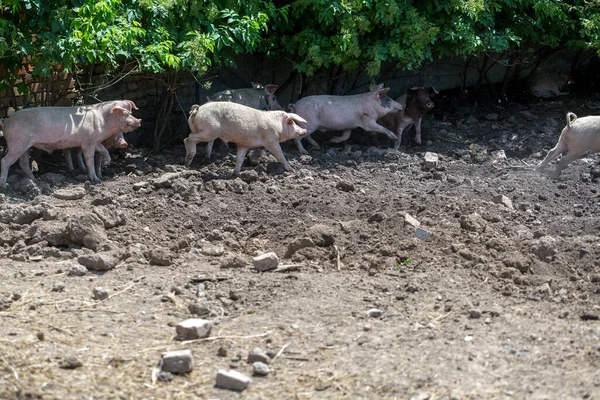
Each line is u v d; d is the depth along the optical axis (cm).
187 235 746
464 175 898
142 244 729
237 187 823
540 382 561
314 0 963
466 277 679
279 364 579
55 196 793
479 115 1120
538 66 1231
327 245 726
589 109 1141
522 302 647
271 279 674
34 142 821
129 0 886
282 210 791
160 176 854
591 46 1080
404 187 853
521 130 1055
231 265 697
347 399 549
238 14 943
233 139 865
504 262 698
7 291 649
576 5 1091
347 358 582
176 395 555
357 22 965
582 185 859
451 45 1013
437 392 554
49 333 601
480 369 571
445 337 601
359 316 623
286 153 955
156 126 953
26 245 725
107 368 572
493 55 1193
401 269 693
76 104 916
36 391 544
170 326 616
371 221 759
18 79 880
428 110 1055
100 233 724
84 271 681
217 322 621
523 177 881
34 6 837
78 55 860
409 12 980
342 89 1059
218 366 577
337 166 905
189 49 884
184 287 665
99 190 811
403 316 625
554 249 711
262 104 982
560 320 621
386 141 1027
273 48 1018
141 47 871
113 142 878
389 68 1106
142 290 659
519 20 1073
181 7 912
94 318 621
